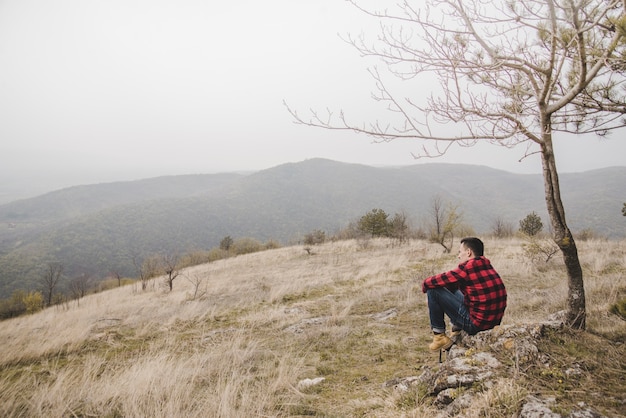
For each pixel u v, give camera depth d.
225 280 18.70
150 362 5.35
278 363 5.39
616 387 2.63
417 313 7.71
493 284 3.29
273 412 3.57
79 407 4.16
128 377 4.79
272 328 8.09
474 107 2.99
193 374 4.89
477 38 3.10
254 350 6.11
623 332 3.86
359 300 9.92
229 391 3.96
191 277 22.34
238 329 8.22
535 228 22.77
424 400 3.14
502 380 2.77
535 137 3.49
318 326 7.57
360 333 6.55
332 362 5.21
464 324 3.49
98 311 13.72
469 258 3.48
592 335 3.72
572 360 3.06
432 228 23.20
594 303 5.94
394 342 5.68
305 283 13.77
